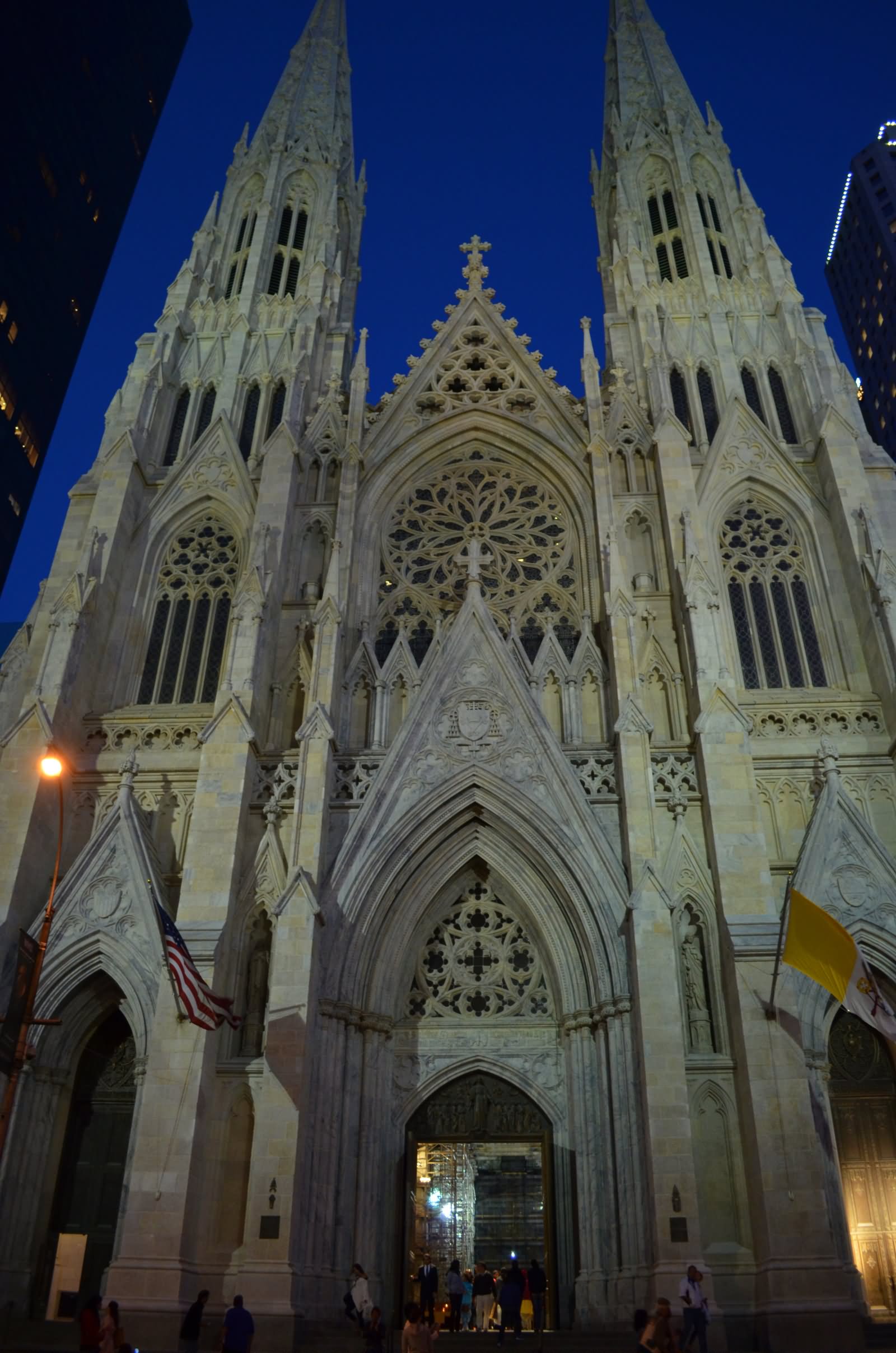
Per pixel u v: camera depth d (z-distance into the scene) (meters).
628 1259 29.94
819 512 43.28
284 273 55.97
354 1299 28.30
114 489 44.56
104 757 38.56
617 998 32.78
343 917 34.50
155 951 33.66
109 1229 32.81
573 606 43.31
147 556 44.31
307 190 60.91
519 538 45.59
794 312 49.81
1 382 72.62
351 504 44.00
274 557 41.94
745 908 32.62
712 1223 29.92
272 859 35.22
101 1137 34.06
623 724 36.09
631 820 34.34
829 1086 32.75
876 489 43.41
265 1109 30.23
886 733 37.25
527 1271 33.41
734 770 34.94
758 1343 27.97
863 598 39.53
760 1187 28.88
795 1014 30.91
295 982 31.83
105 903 34.59
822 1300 27.36
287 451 44.78
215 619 43.03
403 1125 34.25
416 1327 23.19
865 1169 32.38
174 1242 28.73
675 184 57.94
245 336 51.50
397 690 40.41
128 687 41.44
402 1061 35.16
